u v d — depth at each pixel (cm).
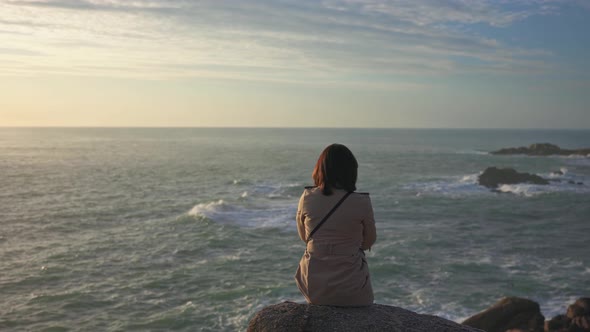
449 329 387
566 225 3228
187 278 2005
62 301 1734
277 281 1970
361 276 395
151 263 2216
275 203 4009
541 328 1477
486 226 3169
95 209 3625
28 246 2483
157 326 1543
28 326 1533
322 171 393
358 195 392
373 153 11981
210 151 12250
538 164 8756
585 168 7956
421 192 4866
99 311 1653
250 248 2503
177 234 2800
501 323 1513
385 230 3014
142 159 9162
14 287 1869
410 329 378
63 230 2886
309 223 397
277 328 382
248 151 12425
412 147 15462
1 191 4553
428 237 2792
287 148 14200
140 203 3956
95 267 2139
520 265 2214
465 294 1831
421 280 1994
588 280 1991
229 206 3722
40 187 4884
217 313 1647
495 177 5500
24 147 13500
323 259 392
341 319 386
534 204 4159
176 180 5728
